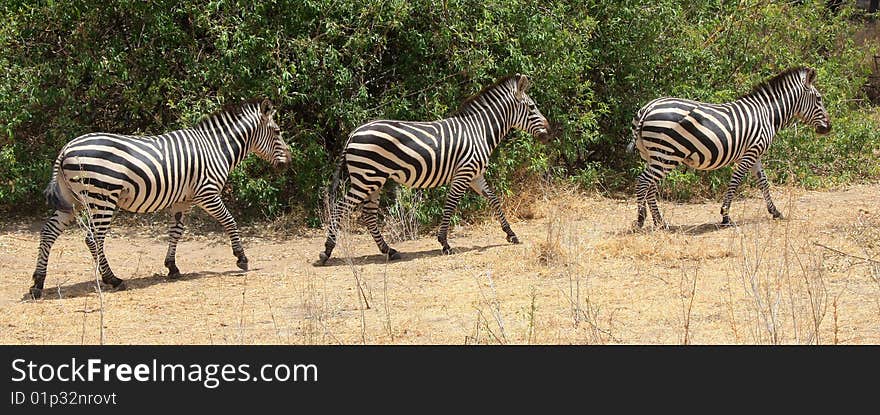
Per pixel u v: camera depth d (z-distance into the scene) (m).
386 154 8.62
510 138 11.02
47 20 10.55
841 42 15.01
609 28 12.34
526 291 7.35
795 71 10.06
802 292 6.91
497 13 10.85
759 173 10.14
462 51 10.66
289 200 10.88
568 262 7.90
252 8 10.27
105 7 10.51
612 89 12.66
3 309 7.23
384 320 6.67
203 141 8.28
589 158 13.03
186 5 10.36
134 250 9.70
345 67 10.58
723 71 13.01
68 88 10.52
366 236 10.26
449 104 10.77
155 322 6.80
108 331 6.56
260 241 10.14
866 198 11.65
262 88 10.27
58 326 6.73
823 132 10.45
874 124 14.03
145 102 10.67
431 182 8.91
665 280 7.48
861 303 6.59
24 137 10.88
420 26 10.88
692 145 9.41
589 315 6.54
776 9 13.25
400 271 8.37
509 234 9.43
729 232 9.46
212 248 9.87
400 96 10.78
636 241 8.70
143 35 10.59
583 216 10.87
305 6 10.32
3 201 10.60
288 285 7.98
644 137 9.60
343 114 10.41
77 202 7.77
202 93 10.45
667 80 12.75
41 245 7.64
